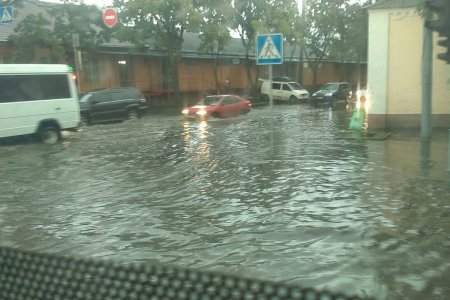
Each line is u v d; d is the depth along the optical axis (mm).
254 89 37906
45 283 2609
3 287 2611
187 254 4934
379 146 12125
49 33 25250
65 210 6871
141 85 33906
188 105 36688
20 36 24453
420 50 15258
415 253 4781
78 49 26547
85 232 5805
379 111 15898
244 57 40062
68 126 15281
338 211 6367
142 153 12336
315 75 44250
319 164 9812
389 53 15602
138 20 28797
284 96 37000
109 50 30359
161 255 4918
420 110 15523
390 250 4883
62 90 15117
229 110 23047
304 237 5363
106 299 2445
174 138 15305
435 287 3984
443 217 5953
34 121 14352
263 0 33438
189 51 35969
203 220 6164
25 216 6602
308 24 40406
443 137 13398
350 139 13625
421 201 6734
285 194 7391
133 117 21906
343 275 4270
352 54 44344
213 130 17328
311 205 6711
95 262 2791
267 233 5539
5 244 5398
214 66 37469
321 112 26125
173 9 28812
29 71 14266
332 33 42469
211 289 2561
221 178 8773
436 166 9266
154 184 8477
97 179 9094
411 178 8227
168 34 30219
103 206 7039
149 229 5848
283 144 13039
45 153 12711
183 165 10328
